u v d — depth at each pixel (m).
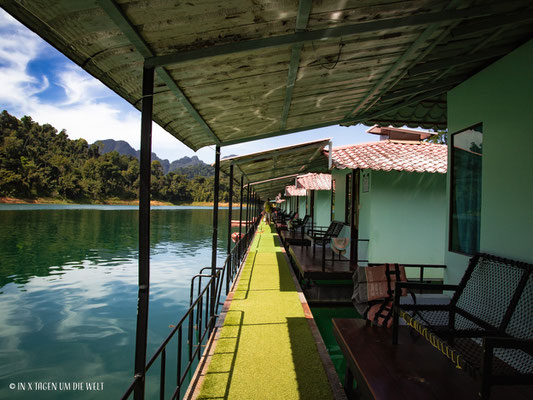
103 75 1.81
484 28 2.65
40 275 11.09
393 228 6.83
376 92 3.43
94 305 8.09
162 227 29.77
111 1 1.25
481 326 2.72
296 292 6.00
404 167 6.36
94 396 4.32
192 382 2.98
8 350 5.70
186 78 2.10
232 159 5.21
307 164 8.45
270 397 2.71
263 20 1.66
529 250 2.96
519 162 3.12
